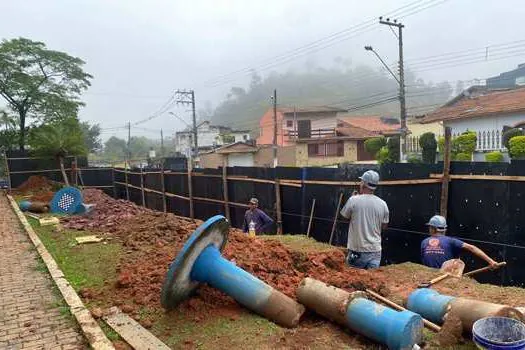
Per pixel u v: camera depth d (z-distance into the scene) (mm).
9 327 4527
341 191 8648
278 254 6023
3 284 6008
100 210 12547
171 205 17234
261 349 3646
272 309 4168
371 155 39844
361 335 3805
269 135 58219
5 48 22938
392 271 5797
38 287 5828
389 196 7633
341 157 39844
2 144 24000
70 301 5059
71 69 25016
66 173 22859
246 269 5312
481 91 32750
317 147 40969
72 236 9000
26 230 10062
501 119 22562
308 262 5797
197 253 4398
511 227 5961
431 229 6199
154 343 3846
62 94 25047
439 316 3924
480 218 6316
